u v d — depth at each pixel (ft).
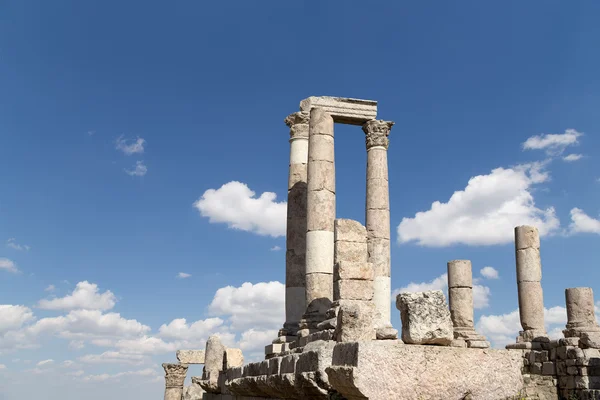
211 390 73.41
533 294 90.68
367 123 78.54
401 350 26.20
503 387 27.12
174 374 125.59
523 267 92.22
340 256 54.29
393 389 25.64
